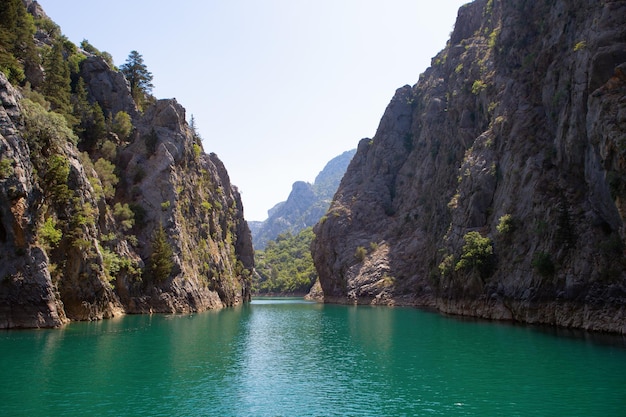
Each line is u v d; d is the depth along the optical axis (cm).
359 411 2638
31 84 8231
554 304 5934
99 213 7850
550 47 7906
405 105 17938
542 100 7856
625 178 4697
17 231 5397
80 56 10738
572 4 7362
